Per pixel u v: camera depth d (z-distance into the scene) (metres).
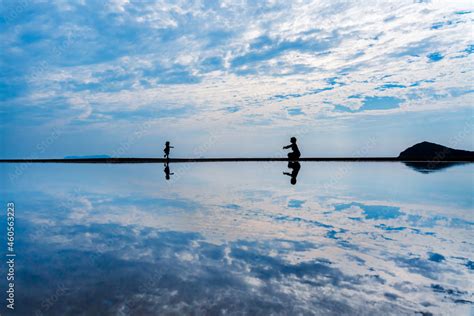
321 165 12.10
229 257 1.93
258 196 4.49
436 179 6.31
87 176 8.02
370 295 1.41
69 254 1.98
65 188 5.57
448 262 1.82
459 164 11.95
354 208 3.54
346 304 1.33
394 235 2.42
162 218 3.07
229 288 1.48
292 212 3.34
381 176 7.20
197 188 5.46
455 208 3.46
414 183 5.74
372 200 4.05
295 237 2.38
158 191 5.09
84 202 4.03
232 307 1.30
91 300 1.34
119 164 14.27
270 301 1.35
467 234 2.42
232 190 5.19
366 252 2.02
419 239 2.30
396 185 5.54
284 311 1.27
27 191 5.20
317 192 4.88
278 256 1.95
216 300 1.36
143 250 2.06
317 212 3.35
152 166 12.59
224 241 2.28
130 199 4.28
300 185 5.83
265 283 1.54
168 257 1.93
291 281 1.57
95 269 1.72
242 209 3.52
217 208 3.59
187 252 2.03
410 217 3.05
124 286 1.49
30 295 1.39
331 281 1.57
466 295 1.41
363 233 2.48
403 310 1.28
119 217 3.12
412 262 1.83
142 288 1.47
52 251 2.04
